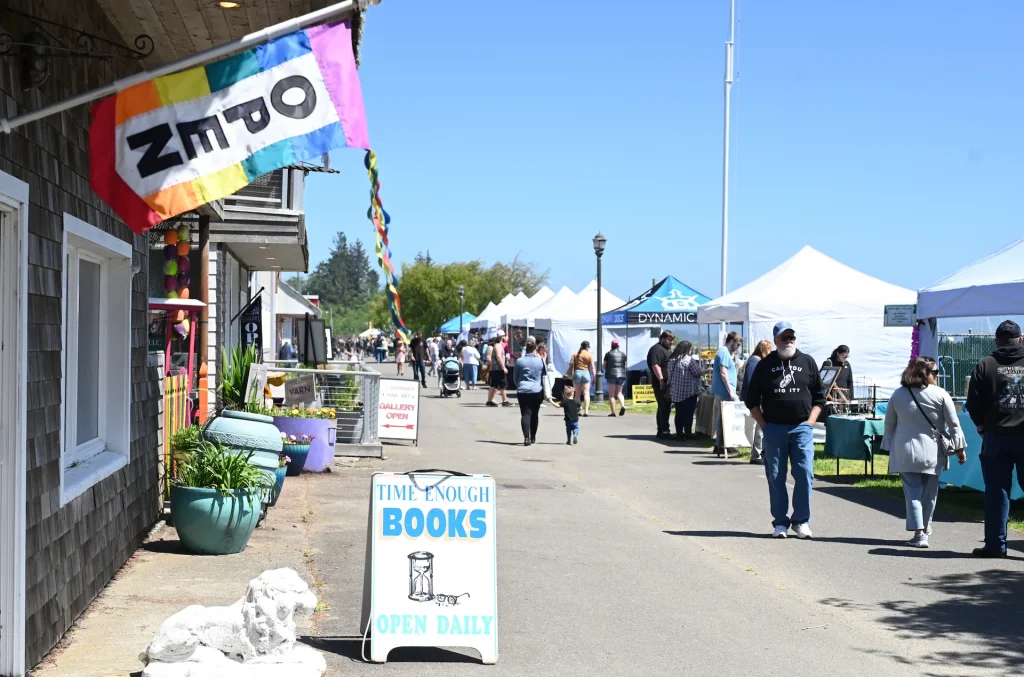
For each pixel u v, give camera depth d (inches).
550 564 350.9
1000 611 294.7
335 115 207.6
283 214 694.5
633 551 376.5
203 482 334.0
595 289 1441.9
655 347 827.4
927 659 249.1
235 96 204.1
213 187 202.8
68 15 248.5
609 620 279.7
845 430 582.9
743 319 864.9
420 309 3373.5
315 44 207.0
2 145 195.6
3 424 202.5
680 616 285.6
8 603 202.5
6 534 202.5
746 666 241.1
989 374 369.7
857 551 380.8
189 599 278.1
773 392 408.8
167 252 526.9
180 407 442.3
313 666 220.4
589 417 1040.8
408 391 738.2
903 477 391.9
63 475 238.4
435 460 647.1
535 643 256.2
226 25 290.2
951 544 395.2
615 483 564.1
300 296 1576.0
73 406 274.2
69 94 250.5
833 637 267.1
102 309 315.3
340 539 375.6
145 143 200.7
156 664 210.8
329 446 569.6
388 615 237.6
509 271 3538.4
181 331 515.2
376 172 209.0
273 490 403.5
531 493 519.5
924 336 596.4
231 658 216.2
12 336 203.8
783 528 408.8
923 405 385.7
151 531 368.8
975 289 534.0
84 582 261.4
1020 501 499.2
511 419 1018.1
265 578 220.4
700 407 800.9
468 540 242.8
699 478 586.2
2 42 195.0
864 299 863.1
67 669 217.6
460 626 239.3
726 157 1197.7
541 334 1508.4
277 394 735.1
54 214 234.1
